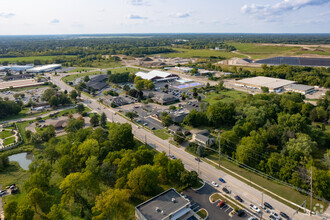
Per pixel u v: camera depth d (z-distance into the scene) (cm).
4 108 18138
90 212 8069
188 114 15612
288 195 8906
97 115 18112
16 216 6956
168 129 14950
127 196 7756
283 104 16238
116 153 10044
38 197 7812
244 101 17275
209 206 8444
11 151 12762
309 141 10606
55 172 10656
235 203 8581
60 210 7244
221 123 15525
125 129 12119
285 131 12062
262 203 8469
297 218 7812
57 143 13438
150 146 12925
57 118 17625
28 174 10725
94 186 8331
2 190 9550
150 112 18475
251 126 12925
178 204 7625
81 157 10375
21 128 15900
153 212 7275
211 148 12344
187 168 10775
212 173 10425
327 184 8306
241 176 10175
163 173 9381
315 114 15200
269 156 10706
